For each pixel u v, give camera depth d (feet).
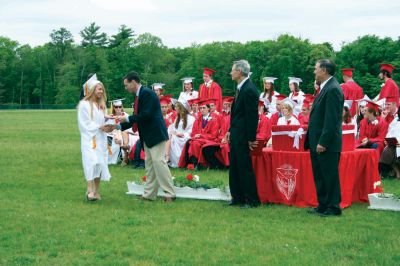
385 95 43.98
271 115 44.11
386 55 191.01
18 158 47.55
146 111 28.04
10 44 363.35
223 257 18.35
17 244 19.81
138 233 21.48
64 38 347.36
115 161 44.09
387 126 36.81
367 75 185.88
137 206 27.02
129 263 17.74
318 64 25.00
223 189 28.81
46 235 21.07
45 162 44.70
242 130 26.76
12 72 336.49
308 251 19.06
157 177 28.40
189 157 40.63
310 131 25.30
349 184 27.04
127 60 332.80
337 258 18.17
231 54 296.71
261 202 28.09
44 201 27.86
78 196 29.50
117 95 321.73
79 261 17.85
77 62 325.21
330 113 24.27
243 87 26.86
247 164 26.96
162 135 28.32
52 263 17.69
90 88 28.27
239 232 21.72
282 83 258.16
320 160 24.77
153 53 336.90
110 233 21.40
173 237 20.92
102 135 28.40
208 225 22.95
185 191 29.81
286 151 27.63
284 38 272.51
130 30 375.66
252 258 18.22
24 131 86.48
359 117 43.78
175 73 346.54
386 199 26.32
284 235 21.27
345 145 27.50
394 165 36.09
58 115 168.04
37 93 335.26
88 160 27.84
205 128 41.06
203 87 52.21
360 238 20.61
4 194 29.84
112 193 30.73
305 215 24.98
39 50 350.64
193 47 364.17
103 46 373.20
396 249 19.15
